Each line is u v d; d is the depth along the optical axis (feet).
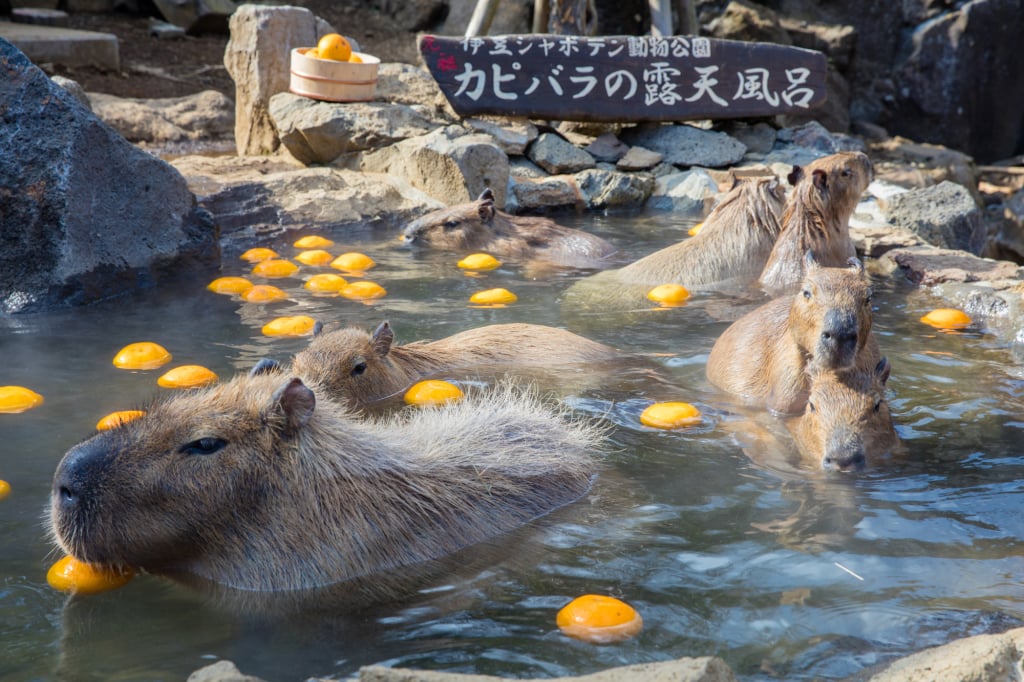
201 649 10.05
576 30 42.80
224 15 60.03
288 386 11.60
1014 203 48.19
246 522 11.54
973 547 12.05
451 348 19.47
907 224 32.48
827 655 9.73
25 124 23.27
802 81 40.27
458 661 9.72
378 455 12.53
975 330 21.76
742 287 24.95
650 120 39.34
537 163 36.94
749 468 14.57
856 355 15.67
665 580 11.31
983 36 59.21
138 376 17.83
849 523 12.70
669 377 18.53
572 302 23.66
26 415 15.88
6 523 12.45
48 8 56.85
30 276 22.68
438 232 29.32
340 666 9.72
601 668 9.55
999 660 9.05
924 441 15.52
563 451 14.37
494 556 12.01
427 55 36.40
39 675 9.50
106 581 11.45
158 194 25.29
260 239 29.50
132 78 50.16
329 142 35.78
